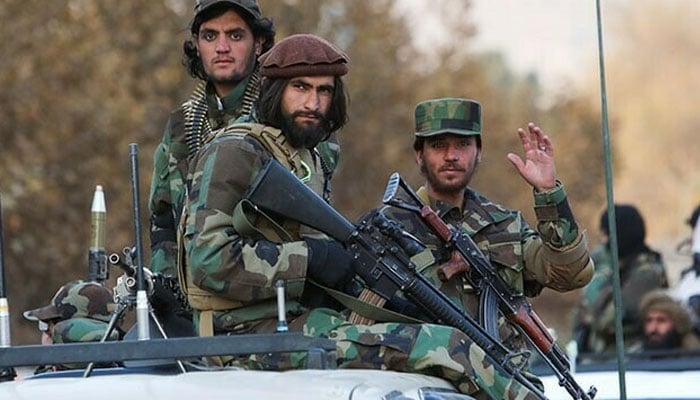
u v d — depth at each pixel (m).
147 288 14.02
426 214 15.77
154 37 68.94
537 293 17.22
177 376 11.73
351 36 87.50
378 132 86.44
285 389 11.36
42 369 15.38
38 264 62.56
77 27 65.25
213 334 14.17
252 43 17.30
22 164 62.81
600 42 14.43
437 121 17.22
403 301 14.31
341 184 85.44
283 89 14.59
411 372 13.66
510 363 14.14
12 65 62.88
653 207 92.94
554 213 15.98
